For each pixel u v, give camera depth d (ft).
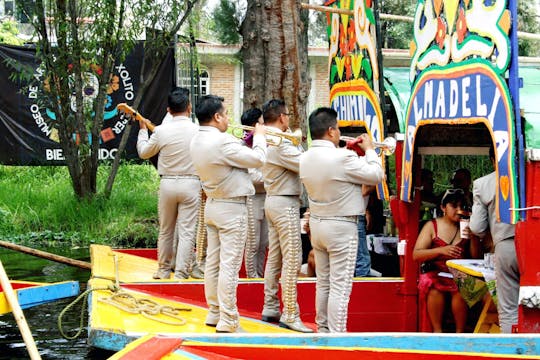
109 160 43.98
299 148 18.57
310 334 14.37
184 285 21.75
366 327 22.17
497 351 13.93
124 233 39.04
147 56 41.88
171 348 13.58
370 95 22.89
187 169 22.68
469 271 17.15
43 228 40.73
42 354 19.88
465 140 20.43
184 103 22.77
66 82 40.52
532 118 14.49
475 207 16.74
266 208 18.85
